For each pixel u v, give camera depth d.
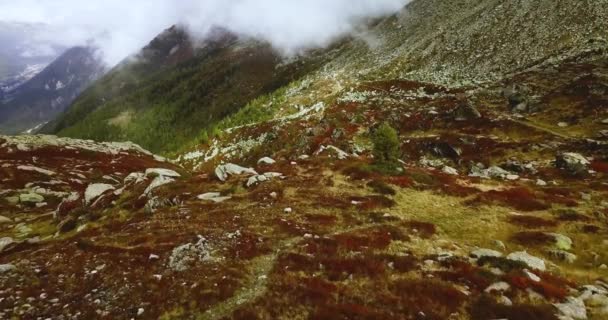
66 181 67.25
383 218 31.28
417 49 178.50
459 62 143.12
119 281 19.89
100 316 16.61
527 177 49.34
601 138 56.09
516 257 22.64
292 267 20.98
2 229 44.56
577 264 23.53
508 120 73.00
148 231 28.62
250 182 42.66
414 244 25.88
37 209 53.81
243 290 18.70
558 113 70.50
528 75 94.94
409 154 70.62
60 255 24.64
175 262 21.78
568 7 126.38
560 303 17.38
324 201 35.91
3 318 16.55
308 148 94.00
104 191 47.56
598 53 90.88
